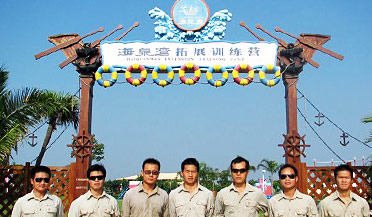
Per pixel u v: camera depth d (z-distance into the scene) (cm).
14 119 900
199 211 539
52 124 1270
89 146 922
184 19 980
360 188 888
